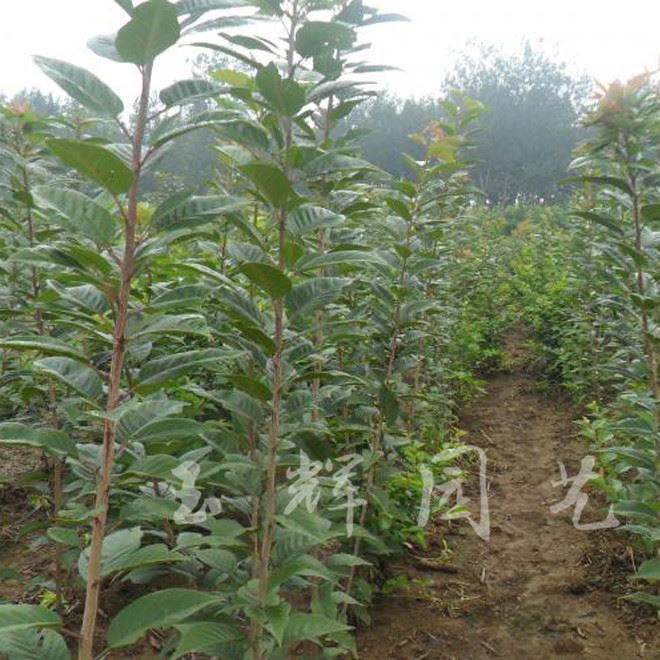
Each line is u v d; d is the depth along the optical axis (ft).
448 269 22.48
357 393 11.31
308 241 11.73
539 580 12.97
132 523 9.84
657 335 11.35
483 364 27.32
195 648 6.49
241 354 6.42
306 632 7.00
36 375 10.96
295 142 9.54
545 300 27.35
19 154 11.76
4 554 12.67
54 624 5.47
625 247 10.80
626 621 11.57
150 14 5.24
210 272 6.45
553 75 110.42
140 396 6.60
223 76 9.63
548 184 106.52
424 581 12.48
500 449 20.18
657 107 10.93
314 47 7.52
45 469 13.07
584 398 22.47
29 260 5.78
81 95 5.83
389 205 12.21
